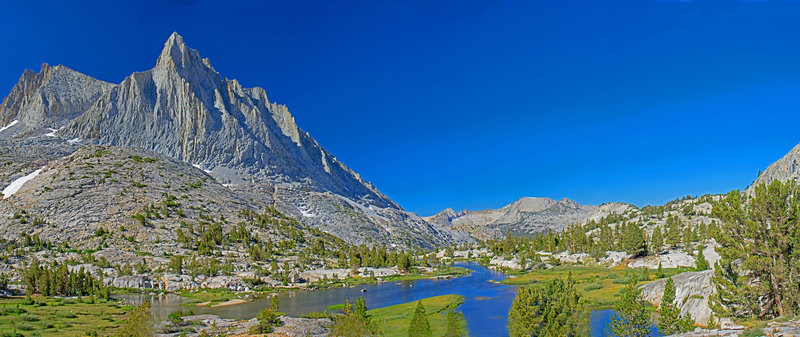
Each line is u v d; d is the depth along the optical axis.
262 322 82.50
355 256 198.75
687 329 52.50
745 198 56.78
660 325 54.69
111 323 80.56
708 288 68.88
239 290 137.50
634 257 170.38
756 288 51.94
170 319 84.19
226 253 192.25
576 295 52.62
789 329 40.53
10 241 176.38
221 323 85.06
